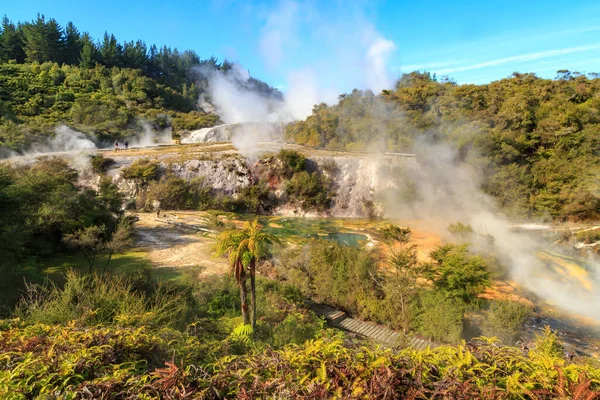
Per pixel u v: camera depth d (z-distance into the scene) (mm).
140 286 12430
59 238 22219
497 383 2678
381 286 17781
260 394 2701
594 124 41906
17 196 17734
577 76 58469
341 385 2725
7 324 4906
